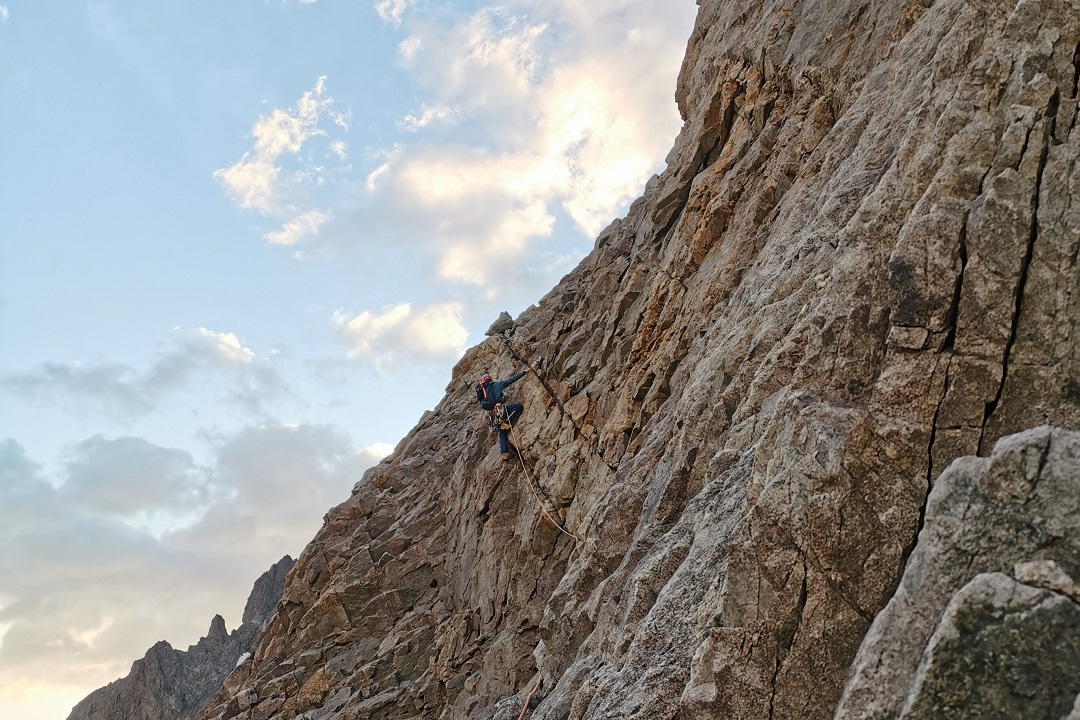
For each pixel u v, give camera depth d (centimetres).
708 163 2514
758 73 2289
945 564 580
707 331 1752
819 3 2100
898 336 746
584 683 1091
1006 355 701
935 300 738
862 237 884
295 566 3544
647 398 1998
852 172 1280
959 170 772
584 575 1545
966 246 736
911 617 586
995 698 500
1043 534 546
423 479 3569
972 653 513
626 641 1061
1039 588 511
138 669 6341
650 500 1421
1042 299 699
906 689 566
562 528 2277
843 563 705
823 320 887
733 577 768
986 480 577
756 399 1125
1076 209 702
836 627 695
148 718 6053
